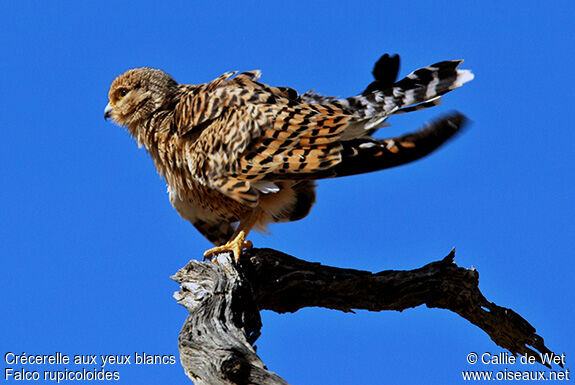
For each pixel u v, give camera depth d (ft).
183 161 41.37
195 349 28.89
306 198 41.60
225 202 41.52
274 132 38.32
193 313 31.65
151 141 43.14
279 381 26.22
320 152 38.01
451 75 38.37
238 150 38.40
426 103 38.99
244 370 26.53
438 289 39.45
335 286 38.52
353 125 38.47
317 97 41.93
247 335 31.35
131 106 43.21
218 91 40.09
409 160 38.04
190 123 40.24
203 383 27.48
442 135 37.37
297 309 39.34
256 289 37.45
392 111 38.19
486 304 40.11
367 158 38.22
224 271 35.04
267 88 40.68
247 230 40.19
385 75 39.17
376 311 40.83
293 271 38.29
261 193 40.01
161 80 43.21
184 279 37.11
